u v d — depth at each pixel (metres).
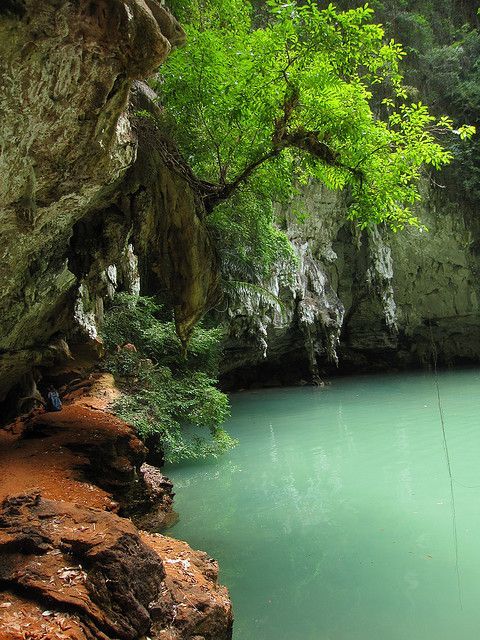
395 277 23.48
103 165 4.57
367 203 6.86
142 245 6.68
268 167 7.20
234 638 4.64
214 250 7.24
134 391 9.88
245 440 12.45
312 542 6.73
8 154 3.63
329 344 21.14
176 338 12.03
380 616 4.96
